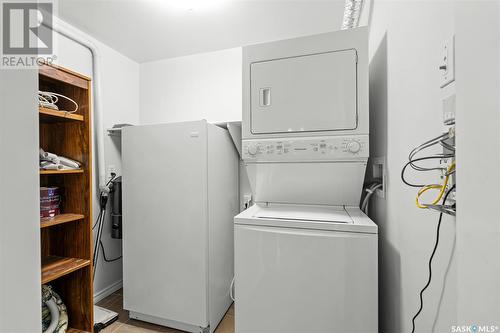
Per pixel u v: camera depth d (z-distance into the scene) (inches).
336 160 56.2
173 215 80.5
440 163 28.1
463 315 18.7
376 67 57.1
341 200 62.4
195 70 114.1
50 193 68.1
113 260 105.1
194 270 77.9
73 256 75.0
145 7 79.8
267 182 64.6
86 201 73.4
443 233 27.6
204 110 112.7
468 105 18.3
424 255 32.7
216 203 85.4
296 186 63.1
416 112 34.7
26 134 17.3
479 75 17.1
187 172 79.2
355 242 45.3
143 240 84.0
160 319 82.7
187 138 79.3
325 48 54.6
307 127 55.7
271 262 49.0
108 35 97.0
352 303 45.1
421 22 32.8
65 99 74.6
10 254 16.1
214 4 78.5
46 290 67.1
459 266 19.3
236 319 50.7
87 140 72.9
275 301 48.6
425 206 26.6
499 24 15.1
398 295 43.2
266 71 58.4
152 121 119.8
